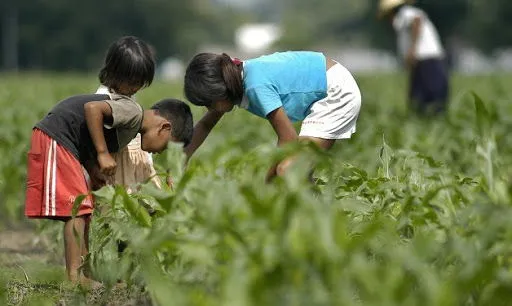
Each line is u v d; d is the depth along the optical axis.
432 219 7.23
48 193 8.43
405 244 7.10
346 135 9.30
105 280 7.26
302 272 5.68
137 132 8.47
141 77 8.58
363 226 7.20
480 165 7.98
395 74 53.62
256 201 6.23
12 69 113.94
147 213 7.67
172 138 8.66
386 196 7.99
